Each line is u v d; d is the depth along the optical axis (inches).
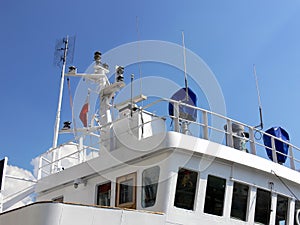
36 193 694.5
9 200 671.8
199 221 524.1
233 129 652.7
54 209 430.9
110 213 454.6
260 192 604.1
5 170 616.7
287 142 693.9
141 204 531.5
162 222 491.2
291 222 636.7
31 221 438.6
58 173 657.6
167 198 506.9
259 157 601.3
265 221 601.0
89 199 602.5
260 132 652.1
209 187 545.3
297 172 653.3
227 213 553.3
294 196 647.8
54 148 707.4
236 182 575.8
